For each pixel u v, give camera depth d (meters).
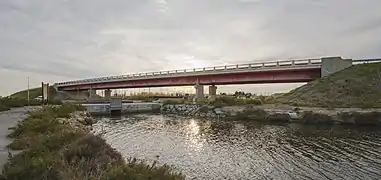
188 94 113.31
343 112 38.31
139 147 23.64
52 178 7.66
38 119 20.39
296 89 61.56
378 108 38.53
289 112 43.19
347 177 15.31
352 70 52.56
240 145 24.92
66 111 33.88
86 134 15.89
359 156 20.05
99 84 105.50
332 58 53.66
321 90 49.25
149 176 8.90
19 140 13.30
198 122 44.34
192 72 71.62
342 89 46.75
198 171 16.55
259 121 43.88
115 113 64.75
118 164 9.82
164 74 79.88
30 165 8.02
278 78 57.84
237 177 15.46
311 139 27.33
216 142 26.42
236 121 44.66
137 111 69.31
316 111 41.16
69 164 9.25
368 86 46.19
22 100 53.03
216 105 58.16
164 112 67.25
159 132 33.09
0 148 12.44
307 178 15.23
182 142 26.39
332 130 32.81
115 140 26.88
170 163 18.25
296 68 54.72
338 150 22.12
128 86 94.25
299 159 19.48
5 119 25.30
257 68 58.81
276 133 31.62
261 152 21.89
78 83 111.94
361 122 36.25
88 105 60.72
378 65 52.00
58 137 13.20
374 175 15.60
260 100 58.94
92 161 9.83
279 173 16.22
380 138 27.17
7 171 7.89
